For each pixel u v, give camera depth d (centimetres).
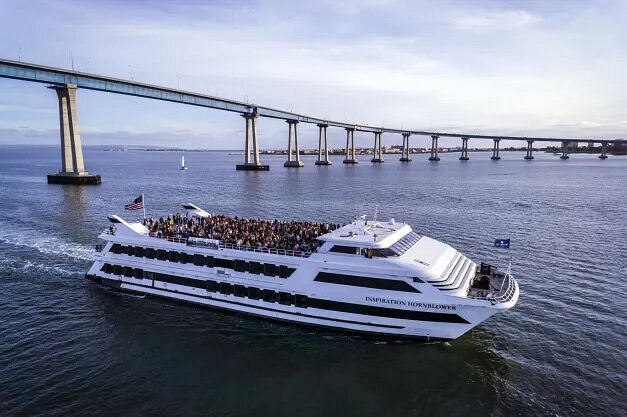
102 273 4716
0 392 2830
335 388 2914
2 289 4588
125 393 2841
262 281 3922
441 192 13500
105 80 16412
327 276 3688
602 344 3397
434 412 2662
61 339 3559
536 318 3847
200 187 14975
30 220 8250
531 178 19450
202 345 3494
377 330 3553
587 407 2669
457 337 3394
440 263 3647
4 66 13438
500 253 5934
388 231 3978
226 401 2762
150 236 4541
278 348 3450
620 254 5906
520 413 2631
